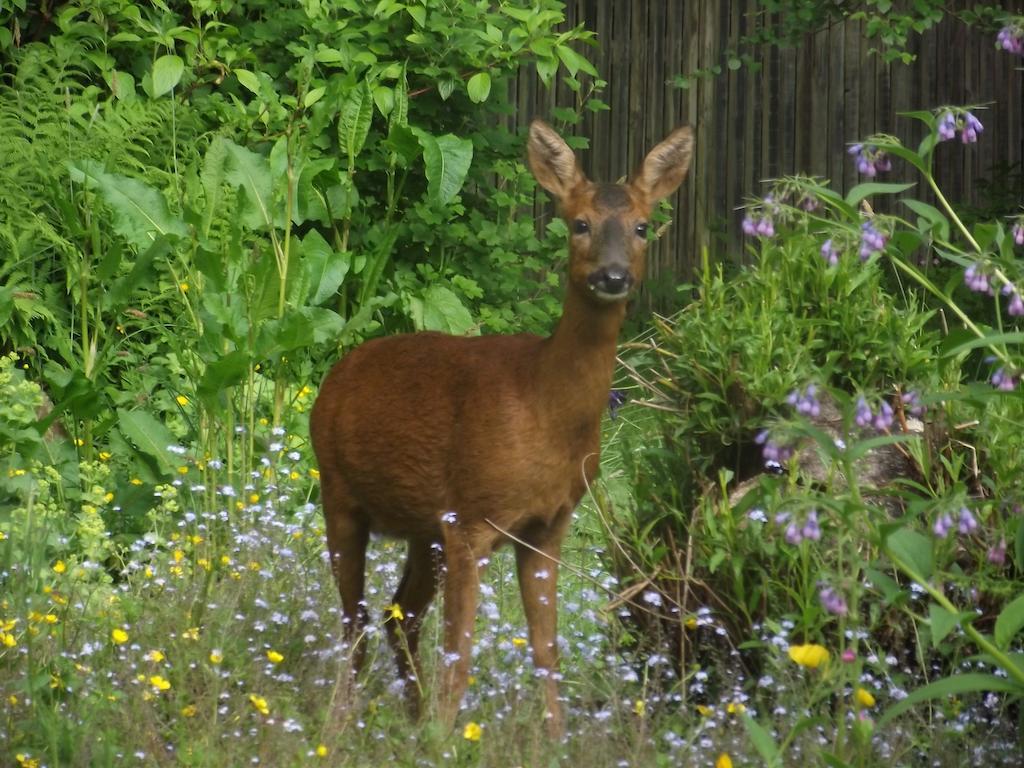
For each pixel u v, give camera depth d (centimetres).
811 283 708
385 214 1322
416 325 1205
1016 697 622
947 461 650
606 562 749
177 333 1096
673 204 1886
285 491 934
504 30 1377
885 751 575
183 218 1024
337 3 1294
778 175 1870
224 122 1247
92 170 1011
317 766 562
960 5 1786
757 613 670
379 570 798
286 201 1057
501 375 663
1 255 1111
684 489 722
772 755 479
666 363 738
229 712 607
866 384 694
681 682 654
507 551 887
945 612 461
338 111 1240
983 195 1647
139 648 632
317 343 1098
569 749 601
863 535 545
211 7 1256
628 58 1870
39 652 639
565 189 685
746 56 1592
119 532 930
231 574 732
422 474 680
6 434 889
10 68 1277
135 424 959
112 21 1267
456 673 646
